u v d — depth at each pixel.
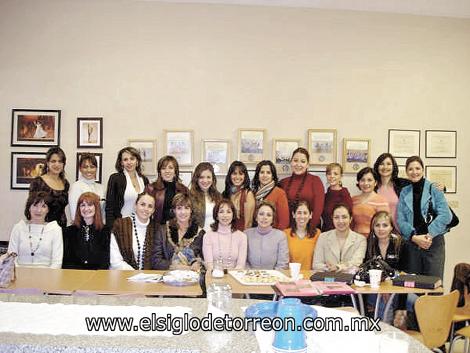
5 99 4.52
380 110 4.81
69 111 4.56
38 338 1.31
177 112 4.62
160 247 3.38
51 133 4.54
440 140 4.89
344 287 2.70
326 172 4.38
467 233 4.91
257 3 4.67
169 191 3.97
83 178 4.19
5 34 4.52
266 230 3.63
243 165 4.14
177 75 4.62
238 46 4.67
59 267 3.35
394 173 4.34
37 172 4.53
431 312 2.38
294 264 2.94
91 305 1.67
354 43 4.79
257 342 1.32
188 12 4.63
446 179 4.89
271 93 4.70
